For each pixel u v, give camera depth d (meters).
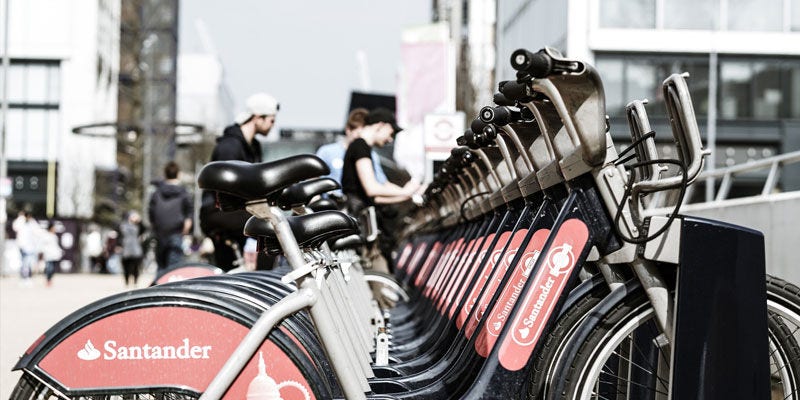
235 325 3.43
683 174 3.67
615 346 3.76
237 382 3.43
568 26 23.38
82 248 52.31
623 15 23.95
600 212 3.81
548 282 3.82
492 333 4.15
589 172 3.81
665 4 24.56
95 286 27.72
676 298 3.68
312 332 3.90
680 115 3.67
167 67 61.09
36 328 11.45
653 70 24.42
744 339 3.67
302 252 3.61
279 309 3.41
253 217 3.63
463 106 25.94
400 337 6.94
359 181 9.24
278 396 3.43
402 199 9.07
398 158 18.16
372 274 9.20
